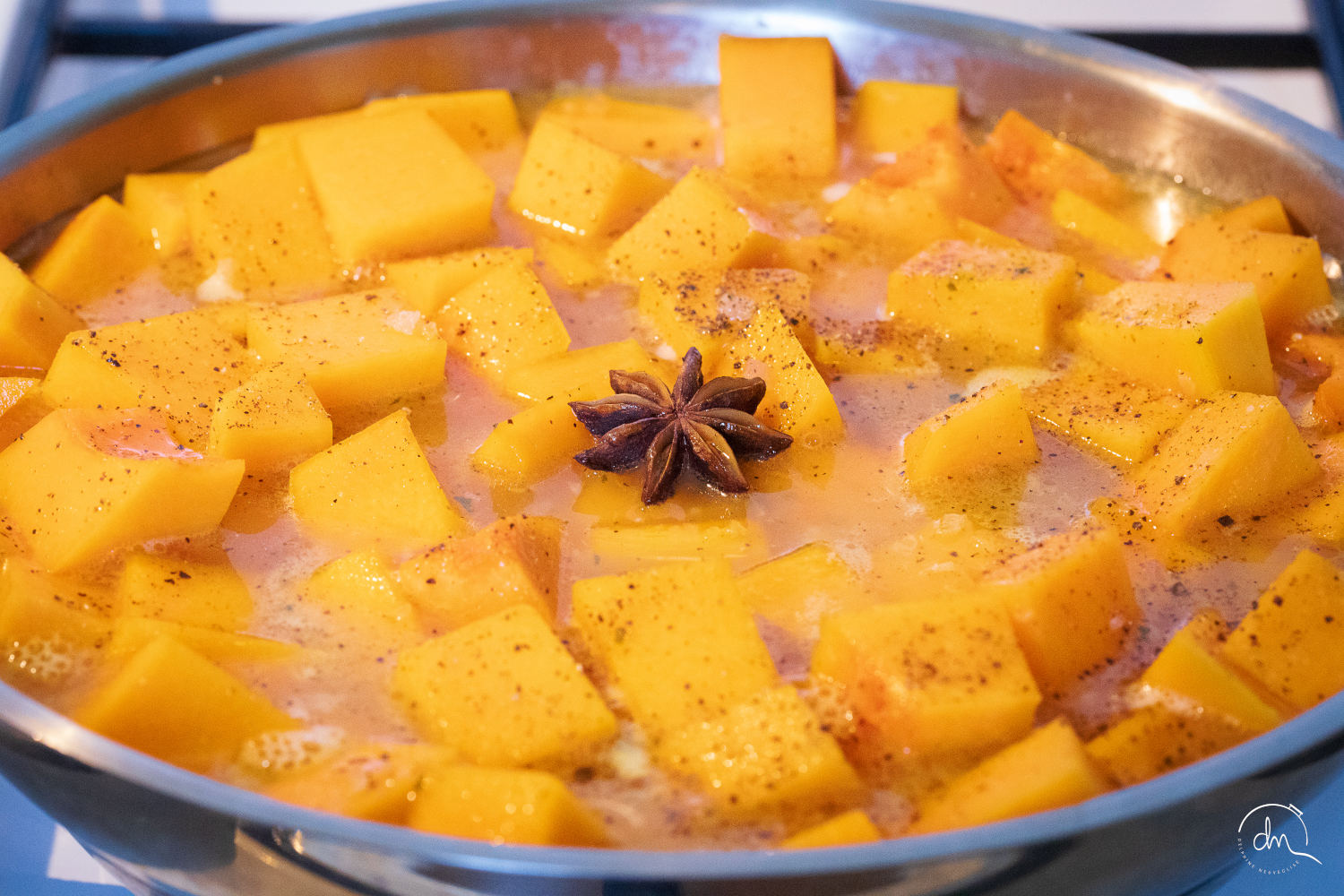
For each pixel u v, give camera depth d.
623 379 0.38
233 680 0.34
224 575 0.36
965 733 0.34
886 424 0.39
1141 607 0.36
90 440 0.37
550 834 0.33
